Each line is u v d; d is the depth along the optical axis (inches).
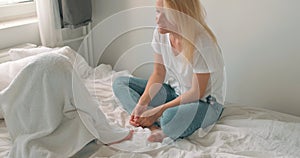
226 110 57.2
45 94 42.3
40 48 66.0
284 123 50.3
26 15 77.9
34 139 41.6
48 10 72.1
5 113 44.7
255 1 62.4
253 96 69.0
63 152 41.3
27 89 43.2
